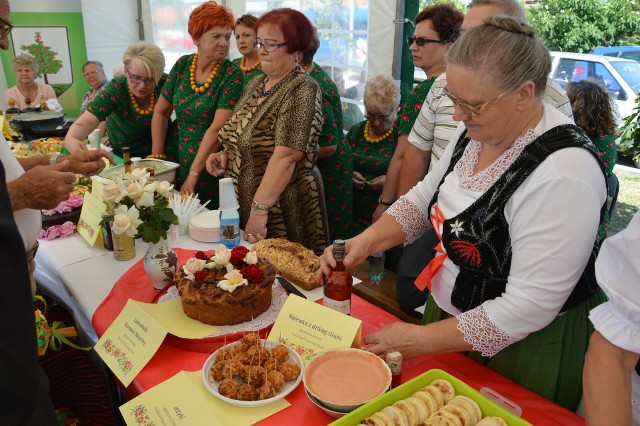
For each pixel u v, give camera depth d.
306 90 2.25
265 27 2.21
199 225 2.04
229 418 1.10
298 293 1.52
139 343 1.33
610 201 2.31
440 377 1.11
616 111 2.39
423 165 2.33
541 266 1.08
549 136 1.12
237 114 2.45
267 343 1.30
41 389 0.89
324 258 1.42
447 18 2.33
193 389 1.15
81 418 1.68
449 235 1.27
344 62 3.67
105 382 1.73
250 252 1.49
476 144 1.30
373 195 3.36
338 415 1.06
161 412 1.13
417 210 1.51
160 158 3.21
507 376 1.35
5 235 0.73
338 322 1.28
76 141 3.03
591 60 2.99
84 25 6.04
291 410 1.13
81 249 2.02
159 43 6.21
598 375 0.95
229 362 1.20
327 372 1.17
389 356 1.16
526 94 1.08
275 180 2.23
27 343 0.76
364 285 3.06
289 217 2.48
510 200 1.14
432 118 2.19
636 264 0.94
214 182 3.09
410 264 2.47
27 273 0.77
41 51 5.90
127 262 1.91
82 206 2.21
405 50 3.26
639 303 0.94
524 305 1.10
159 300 1.55
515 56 1.04
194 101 2.98
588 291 1.28
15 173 1.47
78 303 1.66
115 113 3.40
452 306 1.37
